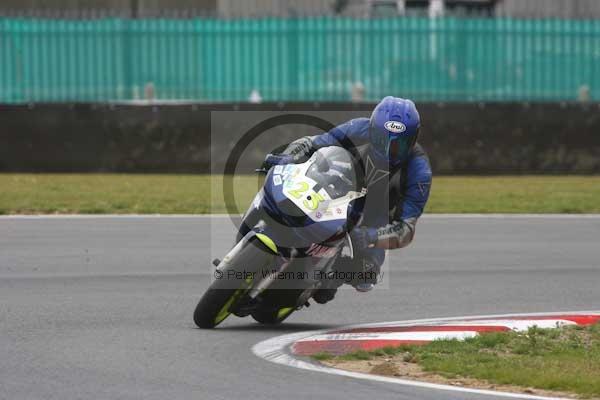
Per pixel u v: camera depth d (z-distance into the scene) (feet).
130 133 221.87
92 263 120.47
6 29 231.91
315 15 233.55
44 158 221.05
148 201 173.99
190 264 120.57
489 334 82.58
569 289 109.40
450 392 65.92
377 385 67.41
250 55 233.96
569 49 238.89
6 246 131.64
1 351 76.38
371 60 233.96
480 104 226.79
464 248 135.33
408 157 83.41
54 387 65.92
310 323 90.33
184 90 234.38
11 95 232.94
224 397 63.98
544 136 228.84
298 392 65.41
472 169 226.79
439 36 234.99
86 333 83.82
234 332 85.30
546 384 67.46
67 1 255.91
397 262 124.88
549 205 177.17
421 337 83.66
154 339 81.71
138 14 233.96
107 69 233.14
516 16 237.25
